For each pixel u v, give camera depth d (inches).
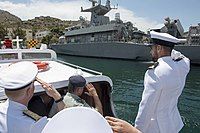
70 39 2871.6
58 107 136.9
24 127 83.3
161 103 120.4
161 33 129.0
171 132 126.0
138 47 1971.0
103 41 2363.4
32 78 91.3
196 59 1723.7
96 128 56.8
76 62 1985.7
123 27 2239.2
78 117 57.4
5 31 3127.5
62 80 182.5
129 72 1405.0
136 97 793.6
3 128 84.4
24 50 279.3
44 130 56.2
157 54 127.9
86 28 2561.5
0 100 147.0
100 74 204.7
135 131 78.4
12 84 87.2
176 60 129.1
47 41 3944.4
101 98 206.2
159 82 115.2
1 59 265.4
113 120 80.6
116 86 999.0
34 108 156.9
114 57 2182.6
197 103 735.7
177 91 124.6
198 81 1121.4
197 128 514.9
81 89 161.0
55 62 273.9
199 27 1825.8
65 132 55.6
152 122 122.1
